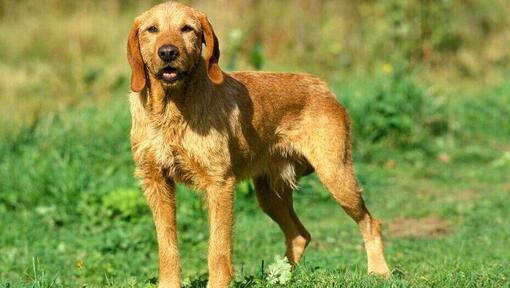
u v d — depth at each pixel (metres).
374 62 18.59
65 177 11.56
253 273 8.22
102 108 14.80
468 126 16.48
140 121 7.15
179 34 6.89
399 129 14.81
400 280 6.85
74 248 9.82
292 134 8.21
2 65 17.95
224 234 7.17
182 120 7.05
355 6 19.78
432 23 18.97
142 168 7.23
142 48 7.04
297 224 8.66
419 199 12.45
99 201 11.09
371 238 8.22
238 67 16.62
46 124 13.85
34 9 20.23
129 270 8.89
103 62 18.06
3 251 9.70
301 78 8.34
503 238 9.89
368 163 14.23
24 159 12.14
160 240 7.26
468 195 12.69
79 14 19.86
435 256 8.98
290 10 19.41
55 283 7.95
